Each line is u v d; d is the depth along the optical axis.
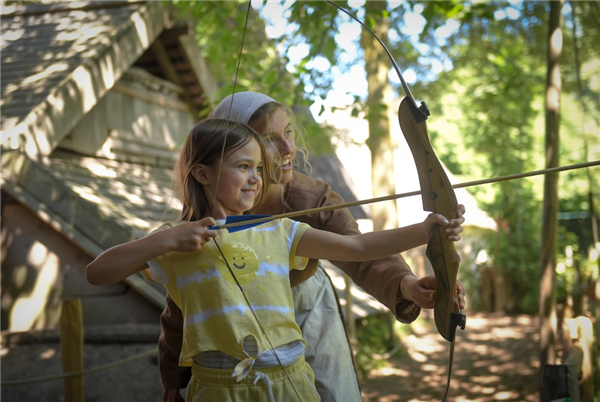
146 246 1.58
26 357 5.34
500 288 12.73
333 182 13.02
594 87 9.45
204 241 1.58
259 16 7.32
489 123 11.16
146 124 8.24
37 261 5.71
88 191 5.72
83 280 5.58
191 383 1.74
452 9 5.92
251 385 1.66
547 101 4.50
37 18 8.00
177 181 1.91
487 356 7.90
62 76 6.25
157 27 7.51
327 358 2.24
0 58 7.01
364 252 1.66
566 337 4.17
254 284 1.71
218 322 1.67
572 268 10.39
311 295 2.31
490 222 14.15
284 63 6.48
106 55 6.67
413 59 8.31
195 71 8.57
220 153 1.75
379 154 8.08
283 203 2.22
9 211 5.79
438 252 1.48
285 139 2.15
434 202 1.46
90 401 4.99
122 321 5.46
